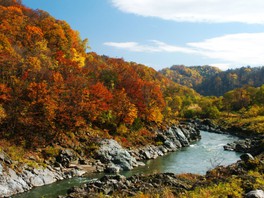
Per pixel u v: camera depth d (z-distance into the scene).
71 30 101.12
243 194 22.20
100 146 53.22
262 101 154.62
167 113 93.12
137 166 51.53
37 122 50.34
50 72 60.72
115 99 67.50
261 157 45.81
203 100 178.25
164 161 56.38
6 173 35.31
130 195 28.44
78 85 60.78
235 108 161.25
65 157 45.50
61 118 53.56
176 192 27.25
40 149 45.66
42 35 81.62
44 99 51.75
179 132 80.44
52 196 33.25
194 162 55.78
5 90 51.88
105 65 94.25
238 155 64.25
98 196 28.14
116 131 64.25
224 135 103.38
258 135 99.12
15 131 46.97
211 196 21.73
